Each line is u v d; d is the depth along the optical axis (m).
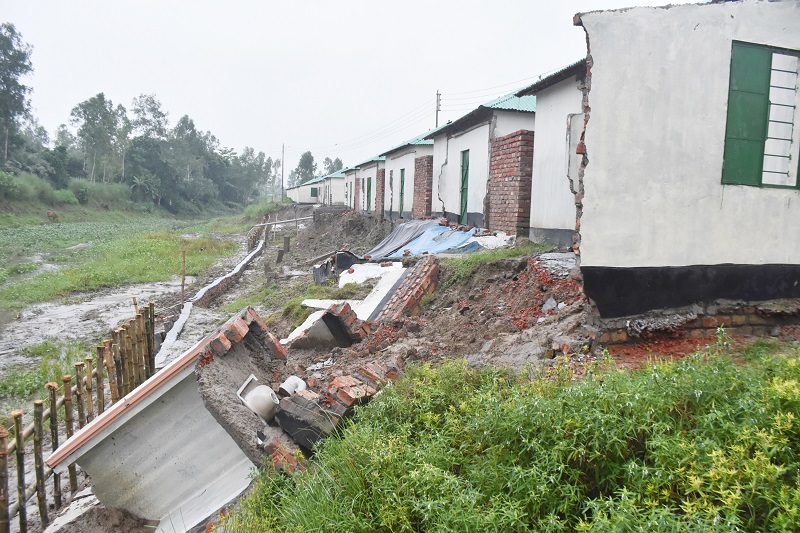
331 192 50.06
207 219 75.56
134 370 7.56
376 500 3.46
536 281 7.92
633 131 5.66
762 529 2.56
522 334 6.37
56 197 52.75
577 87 9.56
